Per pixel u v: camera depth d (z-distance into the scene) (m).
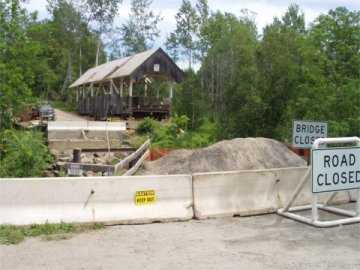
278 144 17.23
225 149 15.94
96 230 7.59
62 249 6.59
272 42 25.61
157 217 8.23
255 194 9.16
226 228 7.95
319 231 7.84
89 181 7.95
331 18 18.94
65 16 73.81
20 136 14.35
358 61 18.47
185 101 38.88
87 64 78.25
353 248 6.88
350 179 8.58
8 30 20.94
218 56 43.19
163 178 8.41
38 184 7.71
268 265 6.06
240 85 26.44
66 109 61.00
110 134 27.69
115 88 40.75
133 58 42.44
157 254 6.45
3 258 6.16
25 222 7.53
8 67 20.62
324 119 18.31
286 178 9.57
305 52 20.27
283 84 24.34
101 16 74.69
